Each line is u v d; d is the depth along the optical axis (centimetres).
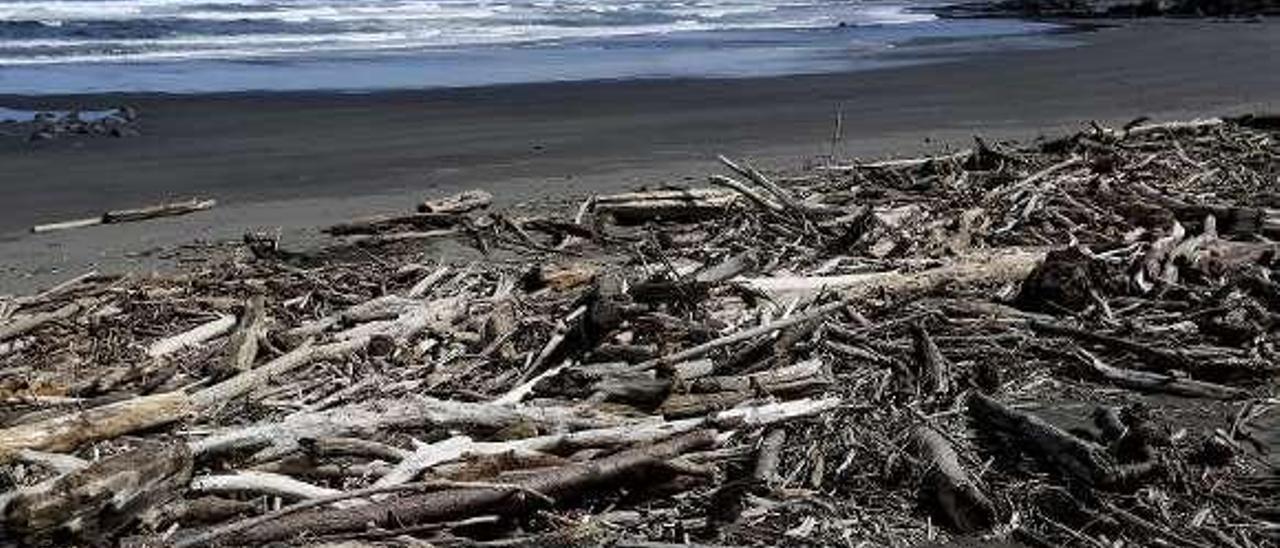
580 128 1764
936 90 2198
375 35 3347
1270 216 944
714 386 591
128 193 1320
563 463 510
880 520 504
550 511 493
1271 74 2402
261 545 444
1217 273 812
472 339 688
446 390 612
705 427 543
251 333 667
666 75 2491
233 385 602
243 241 1017
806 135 1664
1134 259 817
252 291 797
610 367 605
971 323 723
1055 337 709
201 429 559
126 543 440
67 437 529
